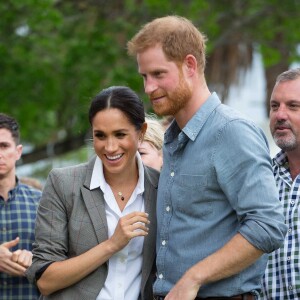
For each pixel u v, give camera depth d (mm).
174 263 11195
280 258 12656
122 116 11414
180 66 11062
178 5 34625
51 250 11672
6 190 16516
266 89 39438
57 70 34156
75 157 49031
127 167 11891
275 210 10727
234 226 11047
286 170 13023
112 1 34812
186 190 11133
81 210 11758
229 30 35188
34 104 34250
